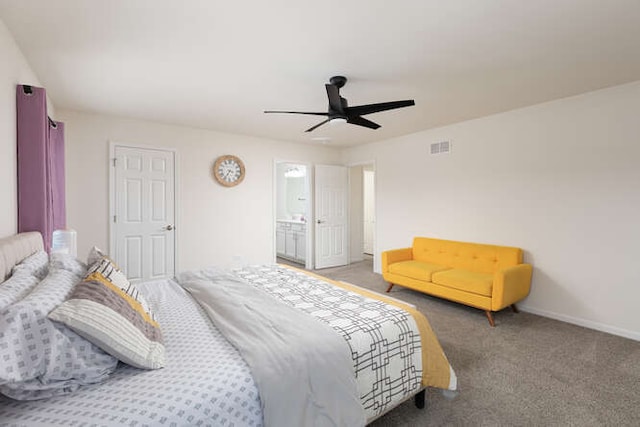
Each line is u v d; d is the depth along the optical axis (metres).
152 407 1.01
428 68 2.62
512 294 3.21
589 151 3.13
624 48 2.28
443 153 4.43
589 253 3.14
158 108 3.69
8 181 1.98
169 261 4.45
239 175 4.98
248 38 2.16
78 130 3.83
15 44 2.16
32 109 2.19
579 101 3.19
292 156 5.60
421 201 4.75
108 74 2.73
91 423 0.92
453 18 1.92
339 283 2.51
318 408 1.27
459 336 2.92
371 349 1.56
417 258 4.54
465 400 1.97
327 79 2.84
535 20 1.94
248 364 1.27
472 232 4.11
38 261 1.75
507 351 2.62
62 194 3.34
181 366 1.25
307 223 5.92
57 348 1.01
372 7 1.81
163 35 2.11
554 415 1.83
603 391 2.06
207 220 4.75
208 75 2.76
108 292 1.33
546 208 3.43
